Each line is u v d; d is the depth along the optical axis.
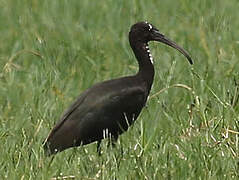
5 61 19.77
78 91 18.03
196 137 14.20
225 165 13.34
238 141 14.10
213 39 20.00
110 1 22.83
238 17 22.12
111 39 20.75
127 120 14.95
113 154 13.68
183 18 21.98
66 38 20.72
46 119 15.82
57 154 14.30
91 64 19.25
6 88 18.09
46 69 18.23
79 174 13.20
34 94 17.11
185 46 19.70
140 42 15.58
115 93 14.77
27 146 14.38
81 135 14.48
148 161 13.41
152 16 22.27
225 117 15.04
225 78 17.50
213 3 22.86
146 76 15.41
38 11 22.91
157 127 14.91
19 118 16.16
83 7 22.91
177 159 13.43
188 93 16.78
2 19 22.91
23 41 20.89
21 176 13.16
